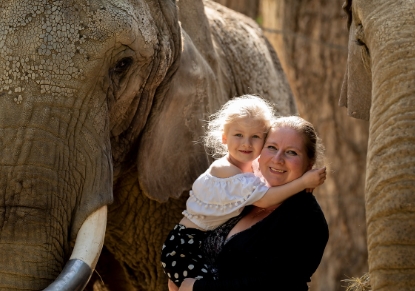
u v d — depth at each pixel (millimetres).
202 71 7184
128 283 7965
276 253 5551
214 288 5598
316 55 12398
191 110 7070
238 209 5699
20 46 5855
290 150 5570
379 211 4801
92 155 6027
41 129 5828
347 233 12266
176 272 5801
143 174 6809
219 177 5789
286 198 5586
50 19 5918
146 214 7406
